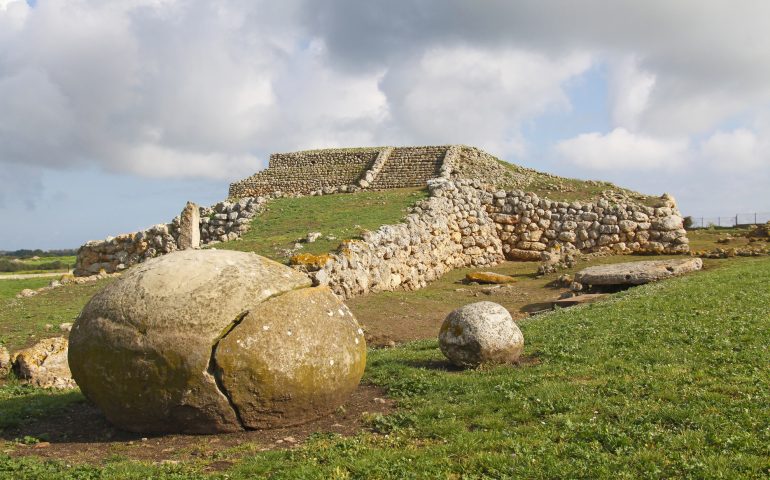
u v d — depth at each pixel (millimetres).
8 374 12742
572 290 24547
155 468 7129
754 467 6164
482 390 9875
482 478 6367
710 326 13156
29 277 39344
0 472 6973
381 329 18656
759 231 35906
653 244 33500
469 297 25359
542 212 35906
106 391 8430
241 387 8195
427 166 46844
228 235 30750
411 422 8508
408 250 27438
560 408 8477
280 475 6684
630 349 11852
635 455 6602
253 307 8469
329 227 28609
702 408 7930
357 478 6559
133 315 8297
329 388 8820
